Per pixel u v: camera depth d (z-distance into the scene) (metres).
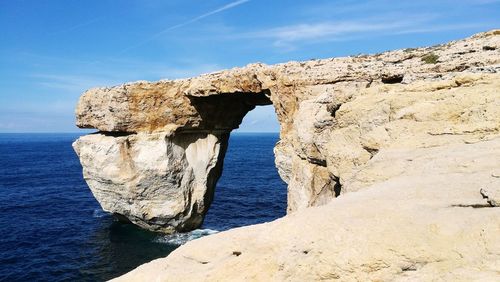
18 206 62.06
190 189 47.00
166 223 46.16
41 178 95.00
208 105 45.25
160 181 44.53
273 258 10.93
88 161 46.19
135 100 43.53
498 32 26.53
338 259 8.96
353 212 10.12
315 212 11.09
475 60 20.59
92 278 33.97
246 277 11.24
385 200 10.53
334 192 24.94
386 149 15.94
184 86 43.22
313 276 9.36
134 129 44.44
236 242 12.93
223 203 64.44
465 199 9.64
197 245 14.22
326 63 32.19
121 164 44.53
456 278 7.63
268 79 34.88
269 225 12.17
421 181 11.84
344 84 26.56
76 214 56.69
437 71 21.86
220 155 50.59
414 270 8.21
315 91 28.17
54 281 33.38
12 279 33.75
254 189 78.38
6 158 154.38
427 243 8.24
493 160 11.92
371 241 8.80
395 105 17.78
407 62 26.62
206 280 12.02
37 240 44.41
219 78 39.28
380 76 25.59
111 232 47.44
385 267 8.41
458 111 15.71
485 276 7.38
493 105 14.85
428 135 15.70
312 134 24.45
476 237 7.92
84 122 46.75
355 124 19.25
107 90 44.50
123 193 45.22
